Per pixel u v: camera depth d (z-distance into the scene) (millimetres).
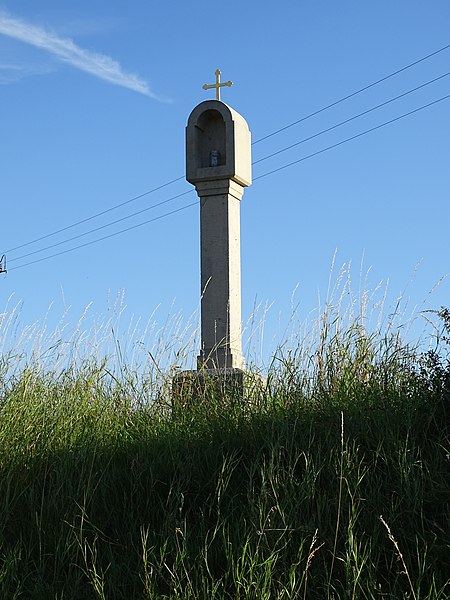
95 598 4930
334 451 5609
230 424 6293
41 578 5000
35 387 6887
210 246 8773
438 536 4977
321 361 7055
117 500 5668
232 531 5188
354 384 6551
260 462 5746
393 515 5062
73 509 5484
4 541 5332
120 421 6742
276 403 6527
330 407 6211
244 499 5488
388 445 5609
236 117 8859
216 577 4934
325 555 4934
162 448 6148
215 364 8430
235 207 8961
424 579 4754
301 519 5156
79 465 5957
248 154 9078
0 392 6812
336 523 5082
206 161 8969
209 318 8641
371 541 4926
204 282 8727
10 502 5645
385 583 4781
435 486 5309
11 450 6020
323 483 5480
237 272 8844
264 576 4688
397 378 6613
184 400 7309
